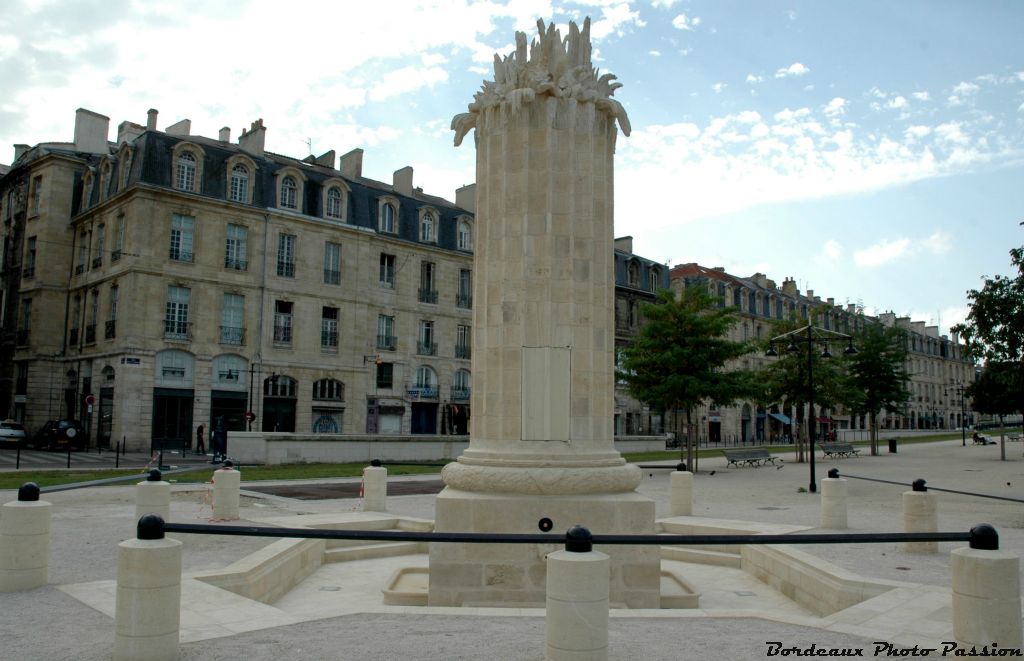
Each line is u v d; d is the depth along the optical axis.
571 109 10.61
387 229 50.31
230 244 43.28
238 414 42.84
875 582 9.12
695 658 6.32
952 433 90.56
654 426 66.06
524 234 10.41
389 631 7.01
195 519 14.85
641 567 9.90
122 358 39.56
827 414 80.75
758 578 12.02
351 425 47.03
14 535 8.45
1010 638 5.82
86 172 46.59
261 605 7.93
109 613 7.43
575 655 5.58
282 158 49.84
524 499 9.91
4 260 51.25
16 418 47.78
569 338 10.35
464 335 53.97
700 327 32.97
